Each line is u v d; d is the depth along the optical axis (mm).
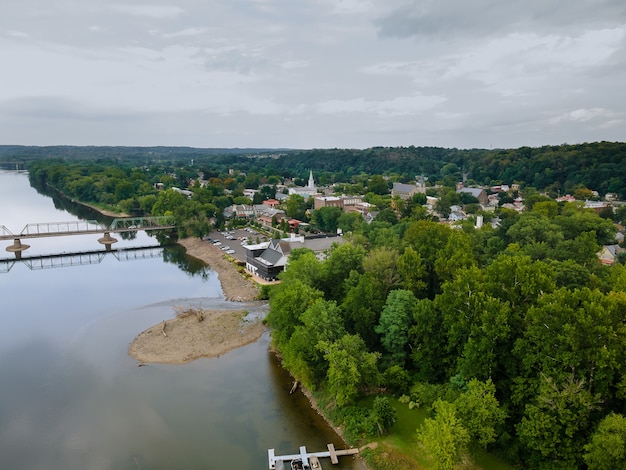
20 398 65000
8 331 88562
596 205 195375
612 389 46188
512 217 118812
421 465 48094
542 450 44062
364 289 69812
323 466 50281
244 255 149000
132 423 59000
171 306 102938
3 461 52156
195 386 67938
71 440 55781
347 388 55906
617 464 38688
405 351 65562
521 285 56750
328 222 181500
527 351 49500
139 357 77250
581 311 45438
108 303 105625
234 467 50625
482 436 45406
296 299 70375
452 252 77125
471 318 55562
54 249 167750
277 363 74938
